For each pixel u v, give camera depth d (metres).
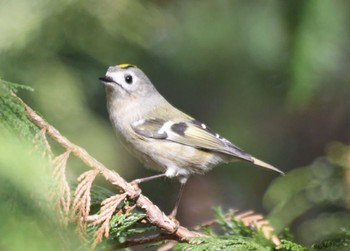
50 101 11.38
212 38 13.10
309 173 11.10
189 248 6.12
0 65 10.96
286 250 6.65
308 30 10.78
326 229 10.45
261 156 13.78
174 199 13.28
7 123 5.09
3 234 4.38
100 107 12.70
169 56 13.26
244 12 12.87
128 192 6.13
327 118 14.28
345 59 12.61
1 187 4.49
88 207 5.73
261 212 13.73
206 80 13.51
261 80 13.28
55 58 11.58
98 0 11.63
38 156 5.25
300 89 10.95
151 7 12.33
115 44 12.16
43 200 4.84
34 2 11.29
